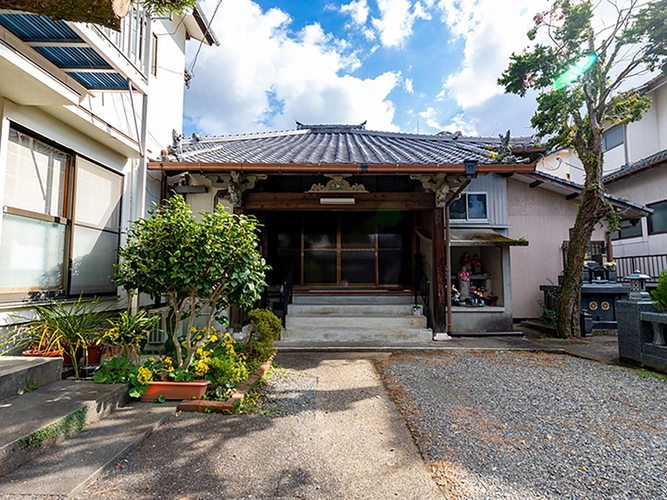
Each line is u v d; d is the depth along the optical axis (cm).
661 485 209
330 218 812
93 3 185
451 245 714
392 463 232
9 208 343
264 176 640
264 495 197
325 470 223
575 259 669
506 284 738
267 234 802
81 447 233
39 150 384
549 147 741
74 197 428
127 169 537
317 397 355
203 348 371
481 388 382
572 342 615
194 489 200
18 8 186
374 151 794
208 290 344
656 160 904
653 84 1022
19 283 355
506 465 230
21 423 231
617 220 652
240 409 314
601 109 654
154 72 641
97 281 470
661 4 559
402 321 666
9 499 180
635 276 491
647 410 322
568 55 633
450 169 577
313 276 800
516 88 672
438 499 195
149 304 573
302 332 639
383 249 808
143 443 251
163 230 328
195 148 852
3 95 336
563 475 219
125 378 326
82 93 390
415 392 369
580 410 322
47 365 318
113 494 193
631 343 475
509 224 853
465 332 697
